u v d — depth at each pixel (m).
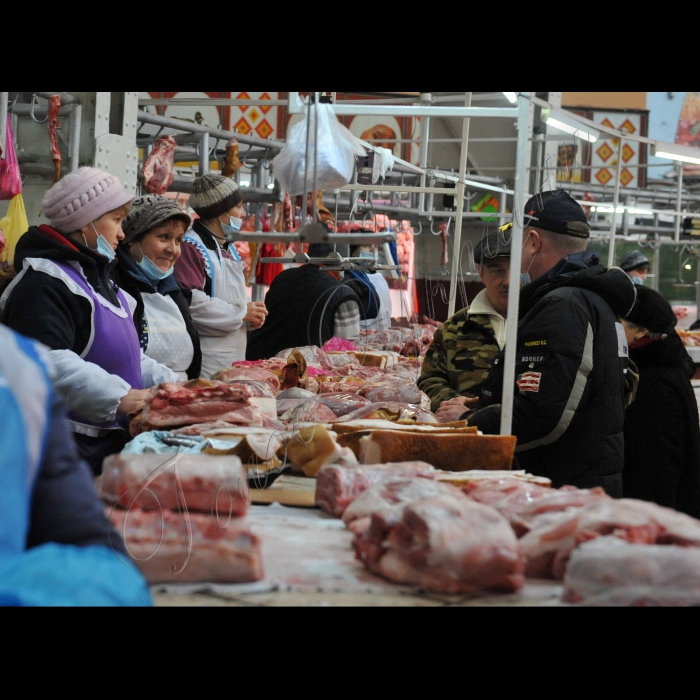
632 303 3.04
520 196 2.61
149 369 3.27
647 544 1.40
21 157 4.74
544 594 1.42
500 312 3.94
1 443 0.86
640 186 13.66
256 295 7.10
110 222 3.01
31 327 2.76
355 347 5.07
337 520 1.89
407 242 7.34
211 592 1.41
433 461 2.27
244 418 2.46
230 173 5.70
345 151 2.68
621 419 2.99
